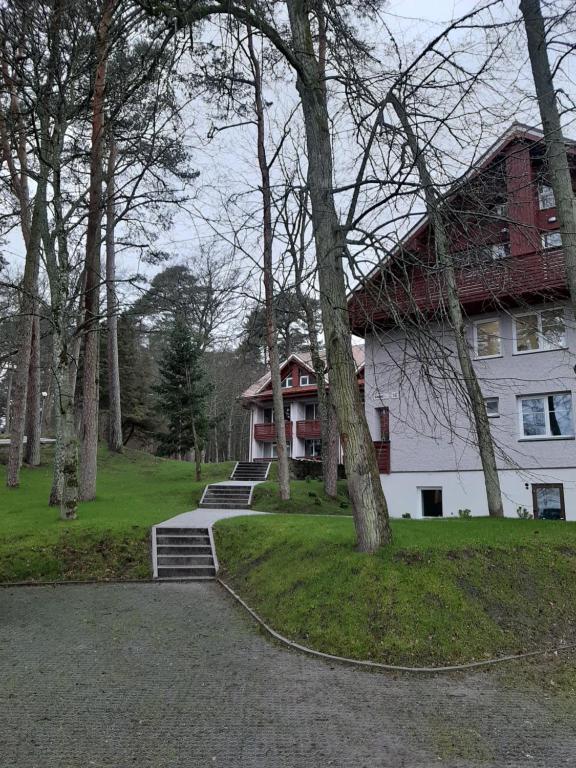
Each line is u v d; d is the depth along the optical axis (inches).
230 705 212.1
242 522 578.9
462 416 733.9
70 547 508.1
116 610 363.6
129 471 1172.5
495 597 316.2
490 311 713.0
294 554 406.9
